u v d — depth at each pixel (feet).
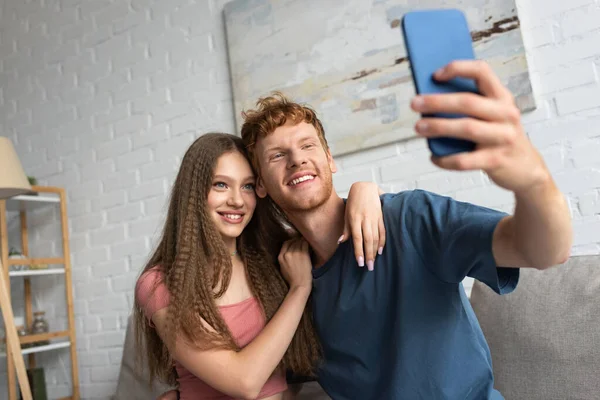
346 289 3.69
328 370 3.88
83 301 8.79
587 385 3.99
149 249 8.28
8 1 10.40
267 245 4.32
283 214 4.37
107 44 9.07
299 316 3.68
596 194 5.40
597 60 5.47
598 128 5.42
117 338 8.38
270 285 4.12
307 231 3.86
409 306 3.39
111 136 8.85
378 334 3.59
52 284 9.20
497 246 2.60
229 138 4.13
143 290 3.87
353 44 6.69
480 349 3.46
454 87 1.71
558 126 5.62
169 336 3.56
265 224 4.34
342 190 6.72
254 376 3.32
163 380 4.40
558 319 4.31
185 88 8.16
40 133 9.68
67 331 8.48
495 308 4.68
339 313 3.71
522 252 2.25
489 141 1.60
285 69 7.13
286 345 3.53
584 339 4.13
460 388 3.35
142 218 8.39
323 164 3.76
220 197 3.92
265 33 7.32
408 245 3.38
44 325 8.59
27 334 8.48
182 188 4.00
